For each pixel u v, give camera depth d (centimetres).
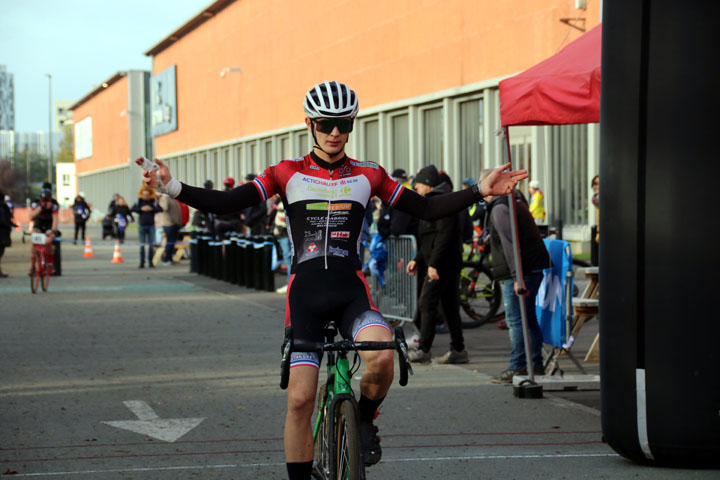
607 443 786
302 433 597
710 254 718
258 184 626
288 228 635
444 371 1259
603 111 760
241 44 7144
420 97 4400
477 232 2384
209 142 8106
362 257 1952
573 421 948
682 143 720
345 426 550
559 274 1116
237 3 7200
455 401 1051
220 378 1194
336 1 5331
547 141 3641
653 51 727
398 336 555
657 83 726
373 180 633
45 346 1462
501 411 998
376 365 592
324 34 5519
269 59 6519
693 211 719
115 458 816
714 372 722
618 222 745
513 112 1006
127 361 1323
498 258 1145
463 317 1738
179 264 3559
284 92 6241
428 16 4319
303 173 626
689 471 748
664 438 737
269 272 2370
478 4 3919
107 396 1084
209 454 827
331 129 615
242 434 902
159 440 880
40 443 869
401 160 4719
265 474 763
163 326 1697
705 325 721
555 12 3456
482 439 876
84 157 14700
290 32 6081
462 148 4178
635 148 734
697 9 715
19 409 1014
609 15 751
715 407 723
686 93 718
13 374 1223
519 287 1080
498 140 3859
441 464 790
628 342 745
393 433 903
